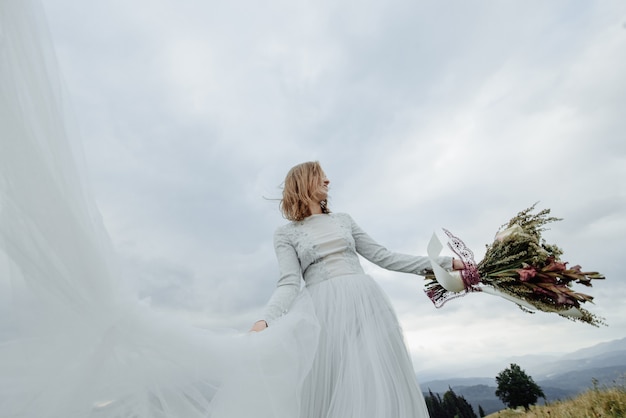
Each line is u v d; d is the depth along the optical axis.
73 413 0.87
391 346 1.37
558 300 1.63
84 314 0.89
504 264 1.71
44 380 0.87
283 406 1.08
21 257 0.85
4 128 0.87
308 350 1.25
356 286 1.55
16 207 0.86
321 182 1.94
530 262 1.70
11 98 0.89
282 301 1.49
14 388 0.86
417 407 1.26
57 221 0.87
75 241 0.88
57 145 0.92
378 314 1.46
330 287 1.56
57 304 0.88
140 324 0.98
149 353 0.99
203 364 1.07
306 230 1.79
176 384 1.03
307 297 1.51
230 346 1.17
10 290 0.88
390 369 1.26
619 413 3.86
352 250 1.76
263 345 1.21
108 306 0.92
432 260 1.68
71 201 0.90
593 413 4.12
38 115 0.91
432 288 1.89
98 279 0.90
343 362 1.29
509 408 7.15
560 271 1.67
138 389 0.96
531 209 1.87
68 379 0.87
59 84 0.98
